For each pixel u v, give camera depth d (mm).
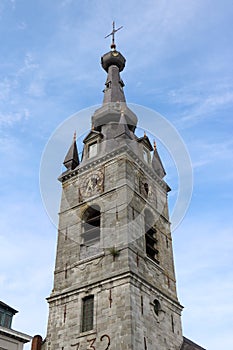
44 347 30312
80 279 31875
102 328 28172
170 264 35688
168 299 32531
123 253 30859
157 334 29219
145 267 31812
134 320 27578
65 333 29797
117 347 26641
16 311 29625
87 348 27984
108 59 51906
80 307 30359
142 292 29859
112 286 29672
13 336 26828
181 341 31578
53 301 32156
